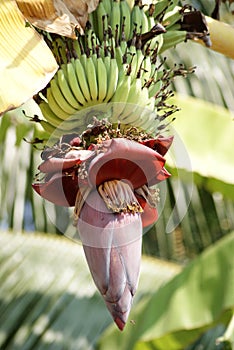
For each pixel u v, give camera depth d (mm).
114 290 1494
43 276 2646
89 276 2691
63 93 1680
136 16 1750
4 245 2723
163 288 2318
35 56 1569
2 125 2510
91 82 1664
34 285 2611
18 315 2537
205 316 2184
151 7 1786
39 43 1585
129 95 1665
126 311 1490
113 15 1736
